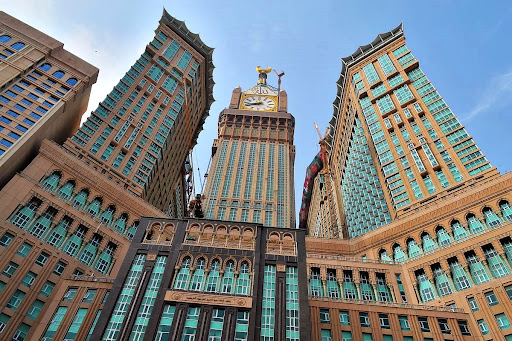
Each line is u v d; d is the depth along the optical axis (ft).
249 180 483.10
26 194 228.02
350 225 406.21
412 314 192.75
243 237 195.72
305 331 159.43
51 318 182.29
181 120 423.23
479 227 240.94
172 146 406.00
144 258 185.88
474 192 253.24
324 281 229.66
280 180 485.97
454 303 208.03
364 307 194.08
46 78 302.04
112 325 159.43
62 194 254.47
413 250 258.37
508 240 219.41
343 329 184.96
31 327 187.11
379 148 359.46
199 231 197.47
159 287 172.65
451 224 252.62
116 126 341.41
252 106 625.41
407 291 229.45
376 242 276.41
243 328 159.22
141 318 161.38
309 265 237.45
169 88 410.93
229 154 524.52
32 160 257.96
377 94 408.67
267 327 160.56
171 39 458.50
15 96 274.98
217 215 439.22
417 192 303.07
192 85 442.50
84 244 233.55
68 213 237.04
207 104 522.88
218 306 165.27
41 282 202.90
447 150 315.17
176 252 186.29
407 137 348.38
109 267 237.66
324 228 519.60
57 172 260.42
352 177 449.48
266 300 170.30
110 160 316.19
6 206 217.97
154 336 154.20
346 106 486.79
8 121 257.55
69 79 310.24
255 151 533.96
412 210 290.97
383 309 193.67
